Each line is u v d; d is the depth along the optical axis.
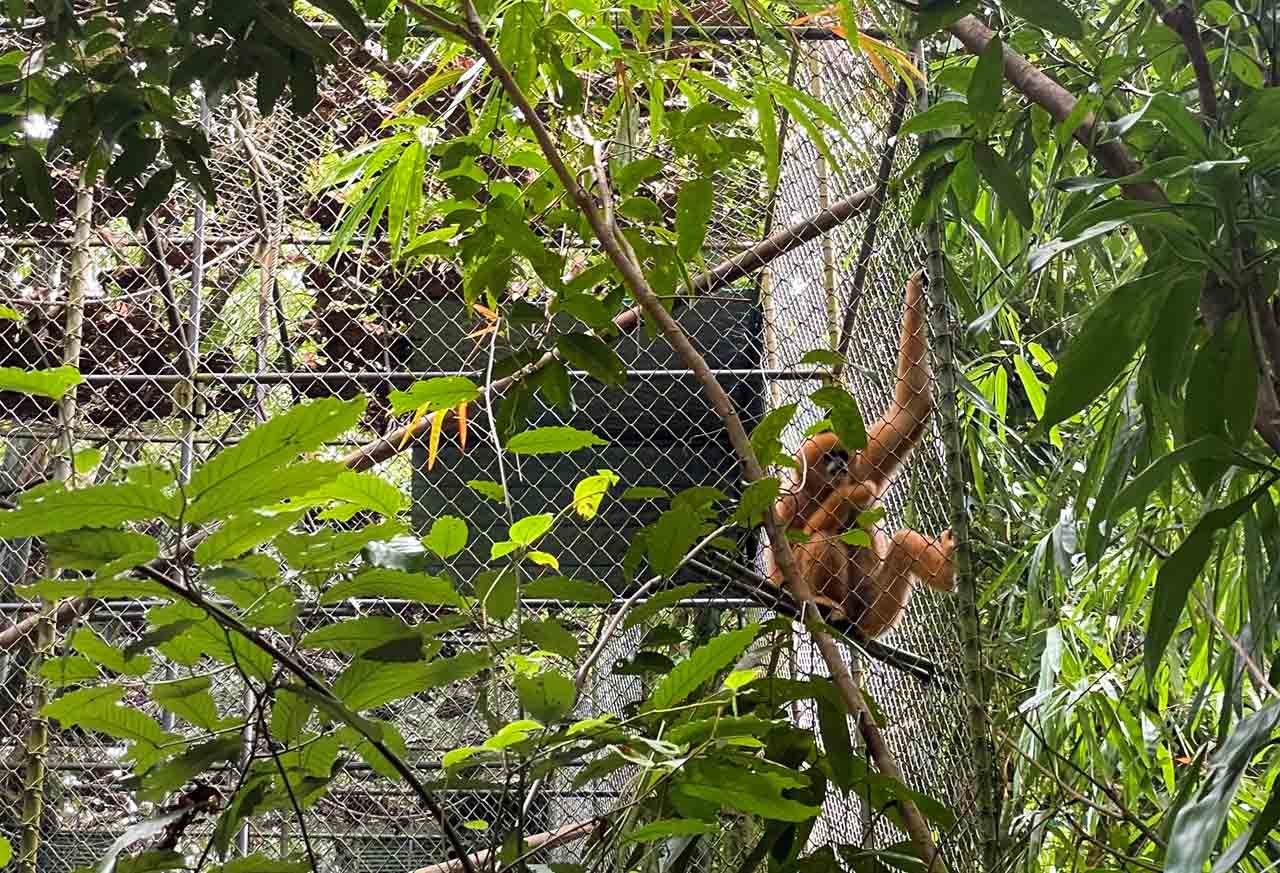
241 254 5.30
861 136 4.61
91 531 1.65
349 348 5.06
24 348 5.03
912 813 2.96
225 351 5.27
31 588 1.69
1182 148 2.83
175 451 4.83
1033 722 4.51
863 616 4.49
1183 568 2.42
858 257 4.56
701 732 2.29
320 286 5.39
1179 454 2.42
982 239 4.45
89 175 2.91
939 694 4.08
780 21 3.61
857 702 2.87
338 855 4.46
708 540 2.60
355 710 2.08
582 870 2.21
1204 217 2.54
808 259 5.21
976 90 2.69
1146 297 2.49
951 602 3.95
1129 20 3.64
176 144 2.75
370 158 3.49
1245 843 2.28
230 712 3.52
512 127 3.42
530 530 2.39
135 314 5.27
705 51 4.26
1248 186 2.50
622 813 2.49
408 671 2.06
